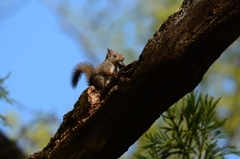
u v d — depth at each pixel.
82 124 8.16
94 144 8.14
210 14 7.55
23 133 16.52
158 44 7.73
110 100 7.96
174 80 7.75
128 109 7.93
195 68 7.73
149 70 7.71
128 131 8.07
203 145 9.86
